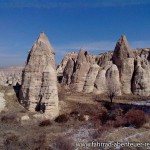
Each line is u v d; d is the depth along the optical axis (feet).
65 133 100.58
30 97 130.11
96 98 159.94
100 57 228.02
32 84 131.44
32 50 139.85
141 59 192.34
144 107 133.39
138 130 96.53
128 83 180.14
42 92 128.36
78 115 125.59
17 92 140.56
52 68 132.26
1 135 97.55
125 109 133.49
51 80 128.47
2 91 139.03
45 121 114.01
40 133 99.76
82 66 186.60
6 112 122.42
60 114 129.08
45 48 140.36
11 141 89.10
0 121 114.32
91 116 123.85
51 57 142.31
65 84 192.03
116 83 173.78
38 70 133.69
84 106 138.62
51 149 83.41
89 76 180.86
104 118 118.21
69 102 144.05
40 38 143.13
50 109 124.88
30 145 86.84
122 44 189.98
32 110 128.67
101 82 177.47
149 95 173.68
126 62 183.73
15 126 109.19
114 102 148.25
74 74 186.09
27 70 135.13
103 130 98.48
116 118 112.98
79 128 106.93
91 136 94.58
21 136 95.81
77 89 180.96
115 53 193.06
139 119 102.47
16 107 129.49
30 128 107.55
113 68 178.50
